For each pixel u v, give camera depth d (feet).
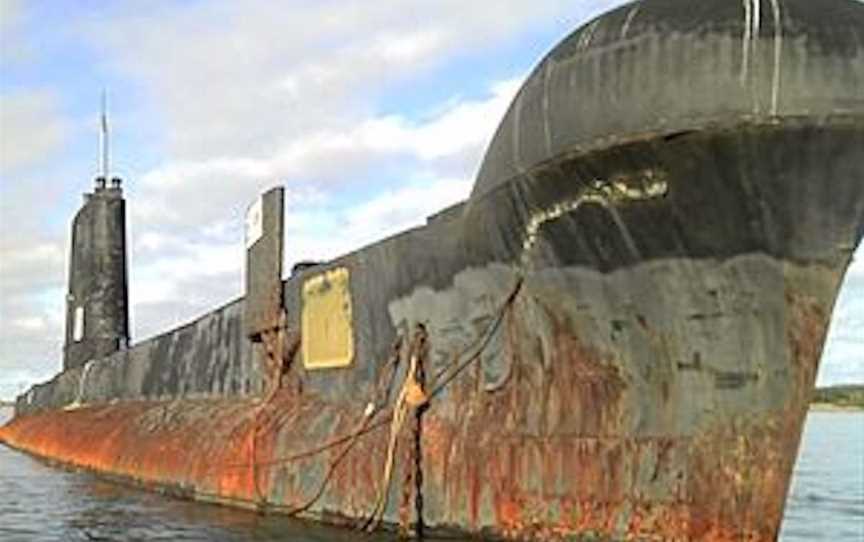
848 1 39.75
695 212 40.68
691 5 39.83
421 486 54.85
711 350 42.27
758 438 41.73
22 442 169.27
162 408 104.37
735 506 42.22
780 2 38.63
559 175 43.55
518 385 50.03
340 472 62.18
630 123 40.22
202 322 99.86
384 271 61.41
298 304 74.90
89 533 65.41
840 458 151.64
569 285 45.96
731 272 41.09
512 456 49.83
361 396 63.67
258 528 62.28
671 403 43.70
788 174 39.04
